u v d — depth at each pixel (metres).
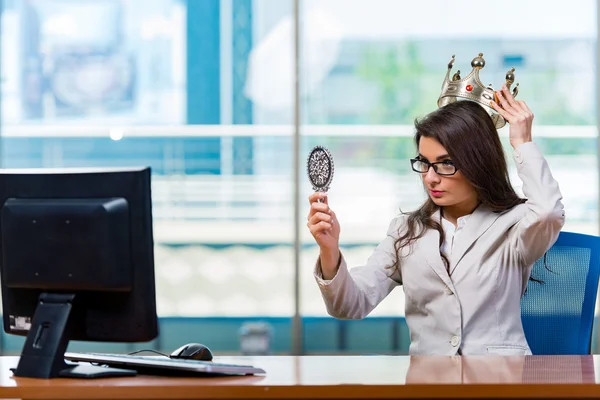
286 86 5.53
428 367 2.21
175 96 5.50
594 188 5.53
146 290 2.15
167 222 5.54
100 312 2.18
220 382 1.99
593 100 5.50
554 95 5.50
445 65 5.51
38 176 2.23
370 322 5.57
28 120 5.52
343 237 5.54
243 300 5.59
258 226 5.56
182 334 5.58
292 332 5.60
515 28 5.48
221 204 5.54
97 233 2.13
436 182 2.67
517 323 2.69
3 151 5.52
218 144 5.52
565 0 5.47
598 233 5.54
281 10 5.52
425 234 2.75
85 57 5.49
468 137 2.64
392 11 5.52
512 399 1.94
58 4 5.50
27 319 2.27
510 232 2.71
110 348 5.55
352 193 5.54
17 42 5.50
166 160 5.52
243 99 5.52
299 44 5.53
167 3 5.47
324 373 2.13
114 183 2.15
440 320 2.68
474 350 2.63
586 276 2.87
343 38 5.53
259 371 2.12
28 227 2.20
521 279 2.72
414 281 2.73
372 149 5.53
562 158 5.52
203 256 5.57
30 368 2.13
